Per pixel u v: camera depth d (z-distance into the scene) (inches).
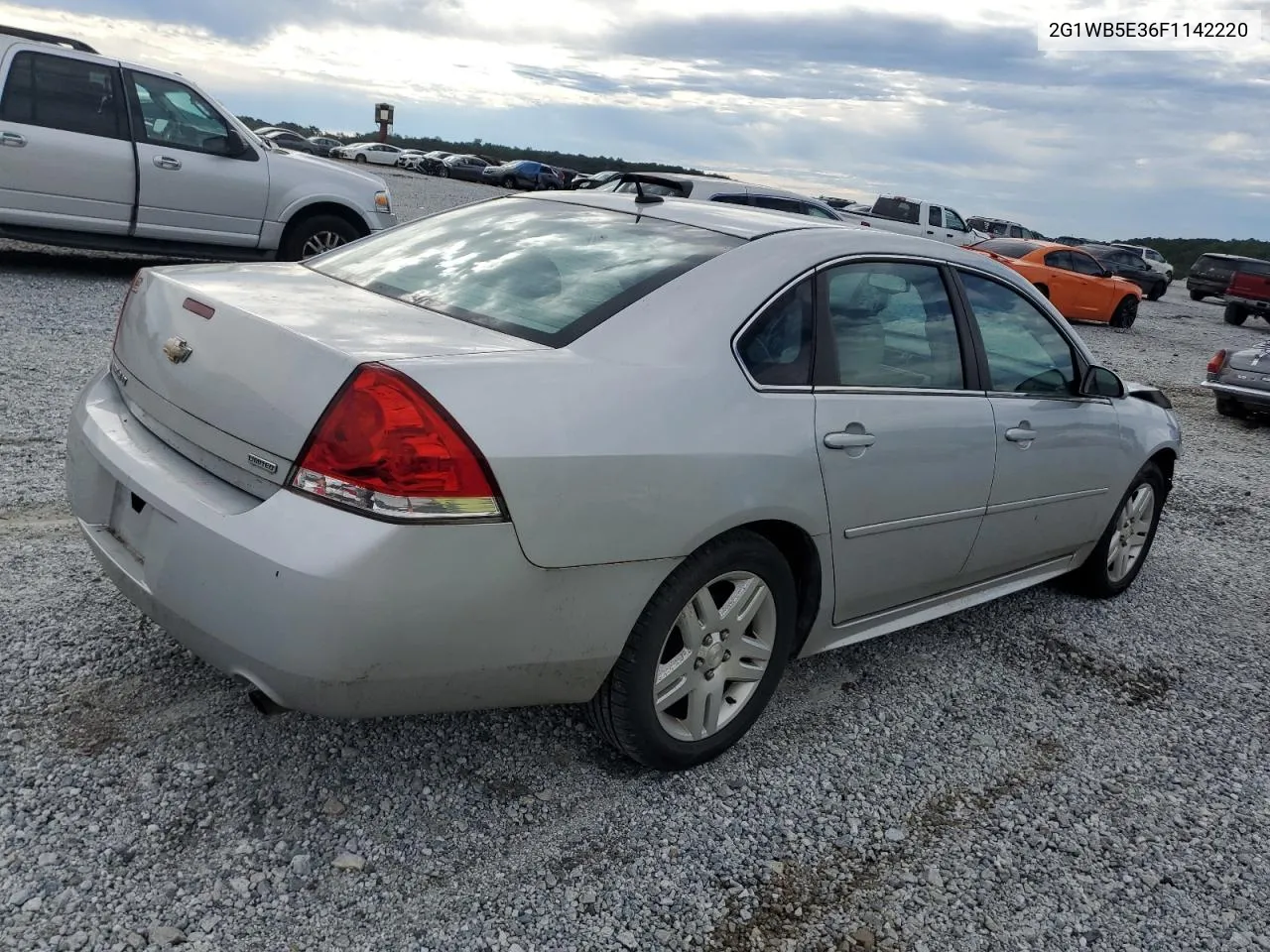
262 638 87.9
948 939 99.3
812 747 129.0
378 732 116.7
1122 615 190.1
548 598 96.0
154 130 358.6
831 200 1007.6
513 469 91.2
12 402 215.6
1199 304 1293.1
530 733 121.6
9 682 115.6
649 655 106.2
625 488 98.5
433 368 91.1
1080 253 761.0
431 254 129.7
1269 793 133.1
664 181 447.8
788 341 118.6
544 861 101.1
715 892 100.7
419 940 89.1
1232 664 173.6
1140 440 183.9
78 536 156.9
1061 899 107.1
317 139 2102.6
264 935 87.1
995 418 145.4
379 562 86.0
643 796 113.3
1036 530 162.2
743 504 108.3
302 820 101.2
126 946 83.6
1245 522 270.4
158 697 116.6
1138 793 129.1
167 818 98.4
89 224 351.3
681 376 106.2
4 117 330.3
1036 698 151.3
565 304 110.9
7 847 91.7
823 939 96.9
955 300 145.3
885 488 126.7
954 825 117.2
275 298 108.1
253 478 93.4
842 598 128.8
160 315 110.0
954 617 178.9
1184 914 107.4
